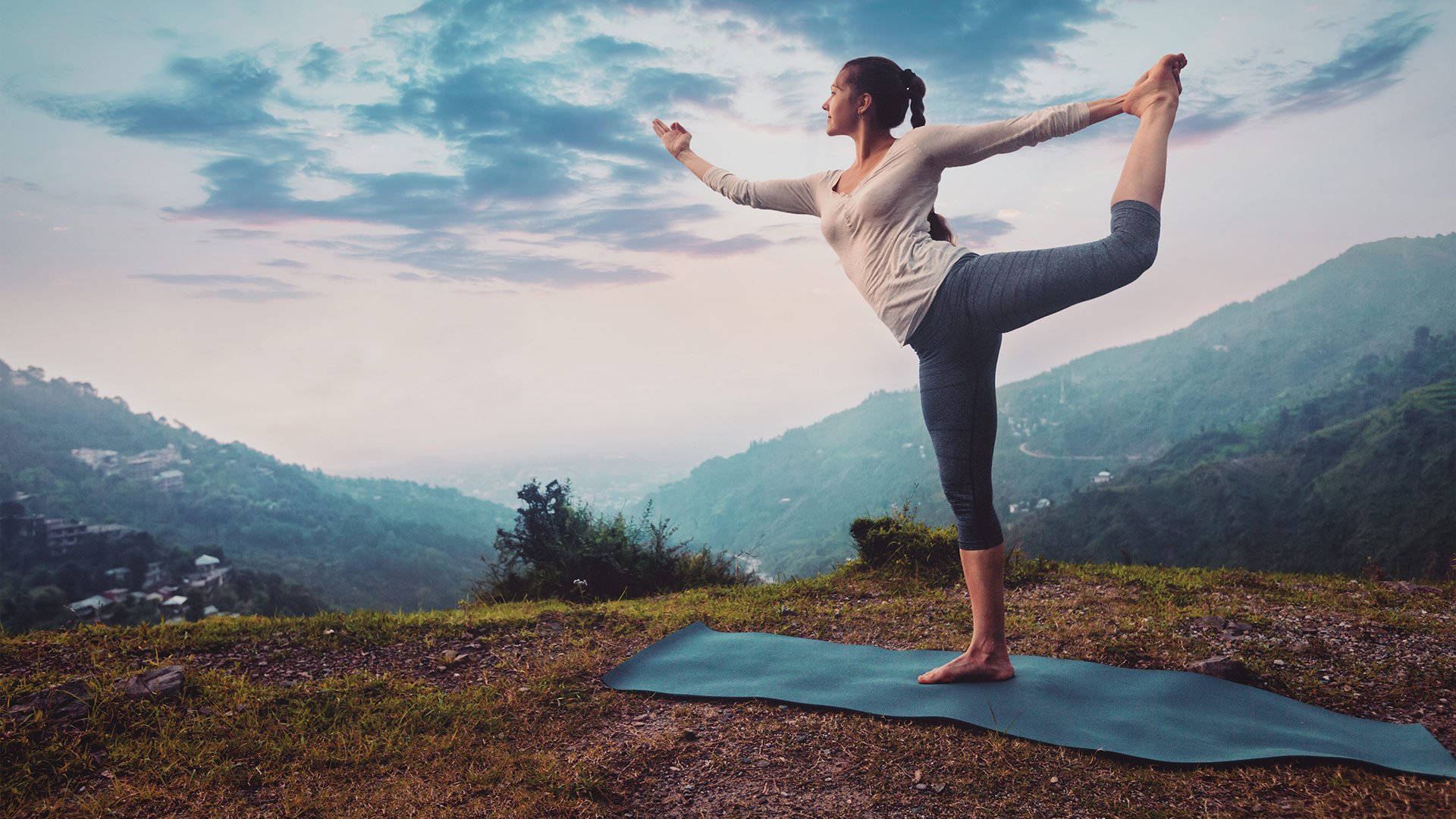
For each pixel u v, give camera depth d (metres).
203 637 3.70
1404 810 1.87
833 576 5.50
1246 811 1.92
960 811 1.98
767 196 3.04
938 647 3.51
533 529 6.75
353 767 2.36
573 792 2.14
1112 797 2.00
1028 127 2.34
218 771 2.31
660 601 4.98
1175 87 2.26
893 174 2.47
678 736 2.49
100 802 2.12
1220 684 2.74
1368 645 3.22
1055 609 4.08
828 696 2.74
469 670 3.32
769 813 2.02
